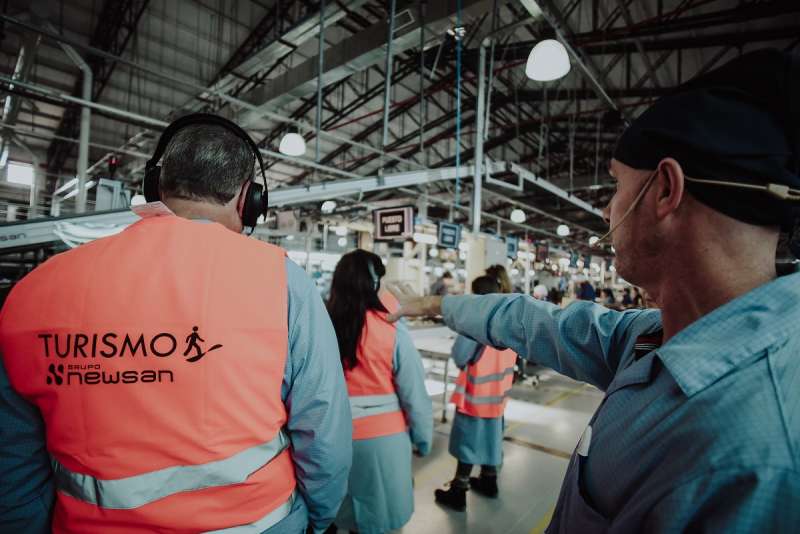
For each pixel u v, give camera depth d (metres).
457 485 2.58
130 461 0.61
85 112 5.71
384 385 1.67
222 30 8.60
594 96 8.20
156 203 0.70
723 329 0.38
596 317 0.74
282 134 12.01
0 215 6.59
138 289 0.63
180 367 0.62
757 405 0.32
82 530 0.63
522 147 13.80
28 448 0.67
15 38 7.41
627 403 0.45
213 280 0.67
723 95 0.41
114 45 8.21
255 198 0.88
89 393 0.61
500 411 2.57
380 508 1.62
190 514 0.63
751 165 0.37
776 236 0.40
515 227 18.70
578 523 0.48
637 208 0.47
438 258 15.38
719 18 5.28
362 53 5.76
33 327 0.62
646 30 5.77
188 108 9.16
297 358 0.76
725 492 0.30
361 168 14.73
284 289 0.74
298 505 0.81
